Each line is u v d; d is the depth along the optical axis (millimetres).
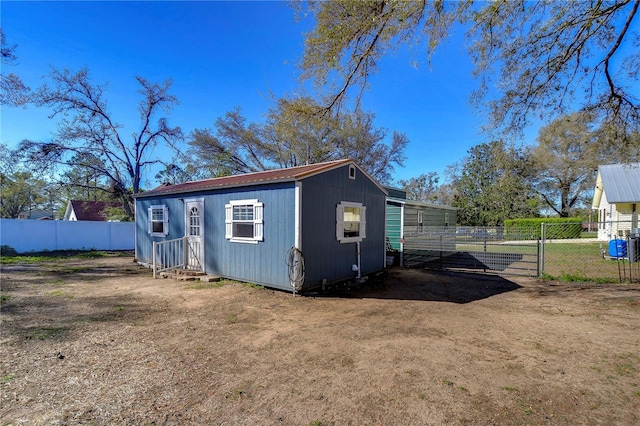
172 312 5422
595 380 3035
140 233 11703
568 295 6852
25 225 15203
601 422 2357
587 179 27922
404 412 2480
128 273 9648
